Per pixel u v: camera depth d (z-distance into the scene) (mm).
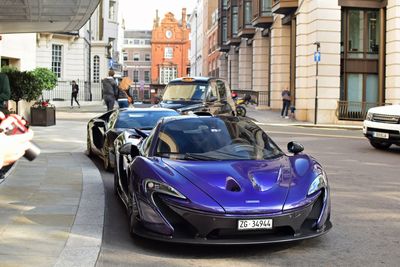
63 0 15156
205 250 5648
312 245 5859
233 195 5344
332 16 27625
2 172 9586
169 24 120062
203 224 5203
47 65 38250
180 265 5184
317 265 5199
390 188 9375
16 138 2521
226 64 61125
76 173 10336
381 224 6820
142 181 5699
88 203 7734
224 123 7145
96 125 12555
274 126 25688
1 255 5258
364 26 28672
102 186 9094
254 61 41500
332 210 7602
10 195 8086
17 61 24875
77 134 18125
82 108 34812
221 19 58438
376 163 12672
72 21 18219
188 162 6074
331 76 27766
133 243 5934
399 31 26969
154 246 5793
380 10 28281
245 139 6840
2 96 10781
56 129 19766
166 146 6578
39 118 20766
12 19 17734
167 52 120062
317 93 27328
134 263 5238
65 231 6215
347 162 12797
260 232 5270
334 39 27703
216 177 5617
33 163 11477
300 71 29250
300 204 5410
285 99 30875
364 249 5734
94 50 45656
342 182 9969
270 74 37688
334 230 6496
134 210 5730
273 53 36438
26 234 6039
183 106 15602
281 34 35906
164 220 5355
